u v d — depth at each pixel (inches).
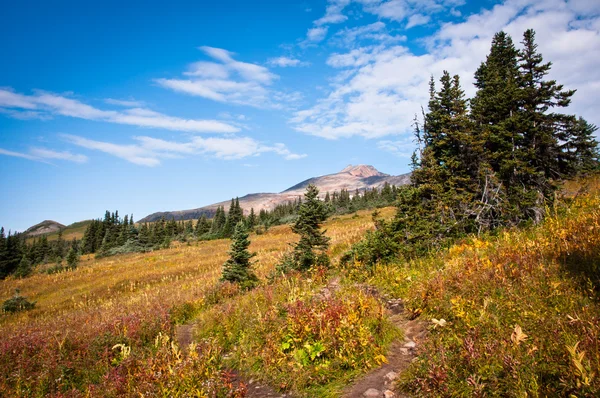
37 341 371.6
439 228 577.9
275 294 446.9
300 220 675.4
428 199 654.5
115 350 346.0
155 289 916.6
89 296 1005.8
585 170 759.1
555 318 209.3
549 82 667.4
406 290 395.9
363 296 353.4
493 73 775.7
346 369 237.5
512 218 624.7
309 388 226.1
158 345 357.7
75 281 1337.4
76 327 464.8
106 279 1273.4
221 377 248.5
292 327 287.0
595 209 450.6
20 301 940.0
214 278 903.1
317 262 636.7
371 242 585.0
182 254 1809.8
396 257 549.3
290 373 243.6
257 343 296.7
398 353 252.4
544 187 669.9
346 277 546.9
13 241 2214.6
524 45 709.3
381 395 199.2
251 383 255.1
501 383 168.6
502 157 666.8
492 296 272.8
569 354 167.0
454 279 345.1
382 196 3400.6
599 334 176.6
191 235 3385.8
